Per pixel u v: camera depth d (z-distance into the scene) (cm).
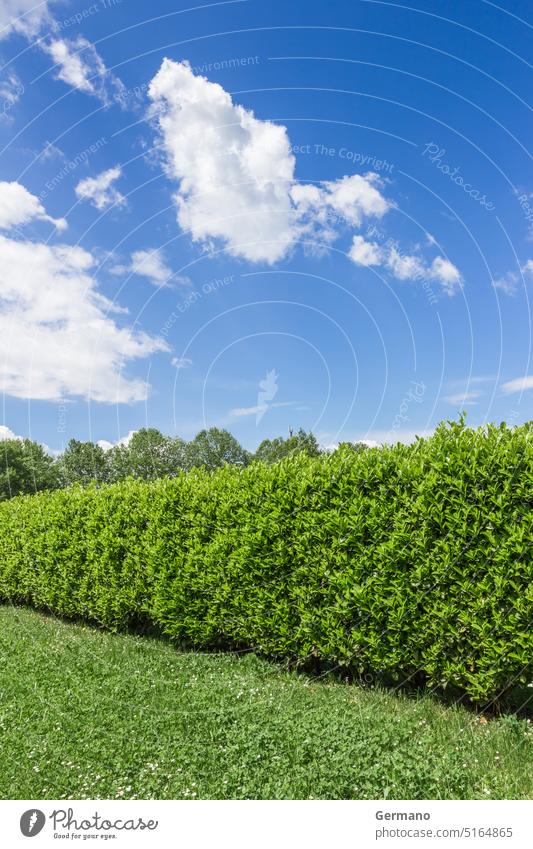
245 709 544
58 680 654
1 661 743
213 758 452
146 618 911
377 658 606
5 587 1228
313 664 696
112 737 493
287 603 690
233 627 747
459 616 549
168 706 568
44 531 1098
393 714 547
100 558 942
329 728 488
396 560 598
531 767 441
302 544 678
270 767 434
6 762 450
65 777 432
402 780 405
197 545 785
